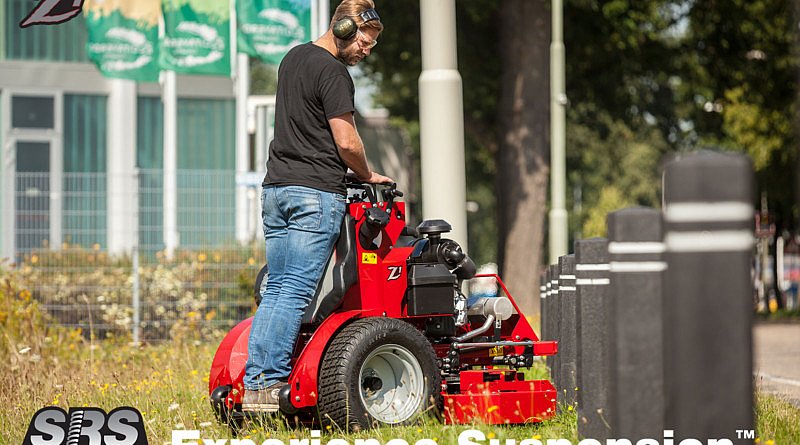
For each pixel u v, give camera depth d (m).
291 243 18.23
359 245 18.86
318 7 49.34
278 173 18.42
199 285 42.22
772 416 19.14
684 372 11.24
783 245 132.12
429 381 18.44
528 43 79.94
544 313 31.27
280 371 18.11
